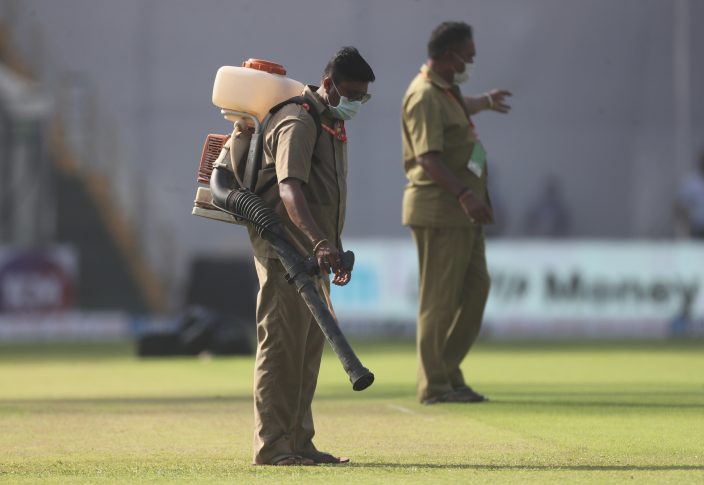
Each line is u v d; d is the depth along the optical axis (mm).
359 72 17688
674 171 73625
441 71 26047
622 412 24422
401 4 73062
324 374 37750
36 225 70625
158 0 72188
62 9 71812
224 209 17797
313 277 17047
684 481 15609
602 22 73938
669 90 74000
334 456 18281
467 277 26875
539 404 26094
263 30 72875
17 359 48969
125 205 71375
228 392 30953
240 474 16516
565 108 73625
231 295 62469
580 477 16047
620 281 66875
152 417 24594
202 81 72438
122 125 71938
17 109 71062
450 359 26891
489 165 72938
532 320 66562
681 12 73938
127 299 70625
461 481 15734
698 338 64562
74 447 19953
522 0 73750
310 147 17453
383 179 72688
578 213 73250
